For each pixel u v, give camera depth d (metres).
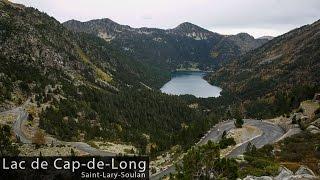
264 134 158.88
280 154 89.81
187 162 65.88
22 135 167.38
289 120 183.50
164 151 168.38
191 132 172.12
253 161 77.88
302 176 67.75
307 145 94.94
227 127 188.00
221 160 65.25
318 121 145.00
